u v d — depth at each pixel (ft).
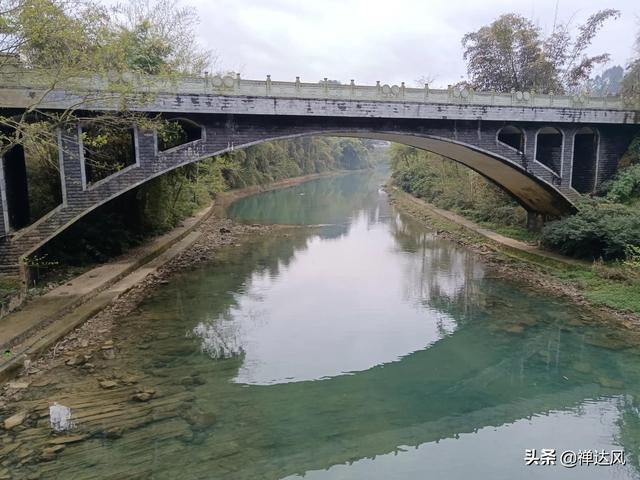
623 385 43.24
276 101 62.49
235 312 59.93
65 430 33.58
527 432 36.29
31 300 53.31
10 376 39.32
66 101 53.01
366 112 66.90
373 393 41.73
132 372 42.75
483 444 34.71
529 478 30.99
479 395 41.81
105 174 72.90
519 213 104.27
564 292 66.28
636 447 34.63
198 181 118.52
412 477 30.73
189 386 41.16
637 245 64.69
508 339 53.01
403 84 68.54
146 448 32.35
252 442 33.86
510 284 72.69
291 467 31.27
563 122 78.38
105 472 29.78
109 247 74.49
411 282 74.69
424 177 175.94
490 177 92.73
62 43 53.47
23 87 51.52
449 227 118.11
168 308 59.98
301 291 69.46
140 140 59.41
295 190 233.35
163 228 98.63
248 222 131.85
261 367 45.85
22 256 54.90
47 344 44.55
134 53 76.69
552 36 128.16
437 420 37.88
